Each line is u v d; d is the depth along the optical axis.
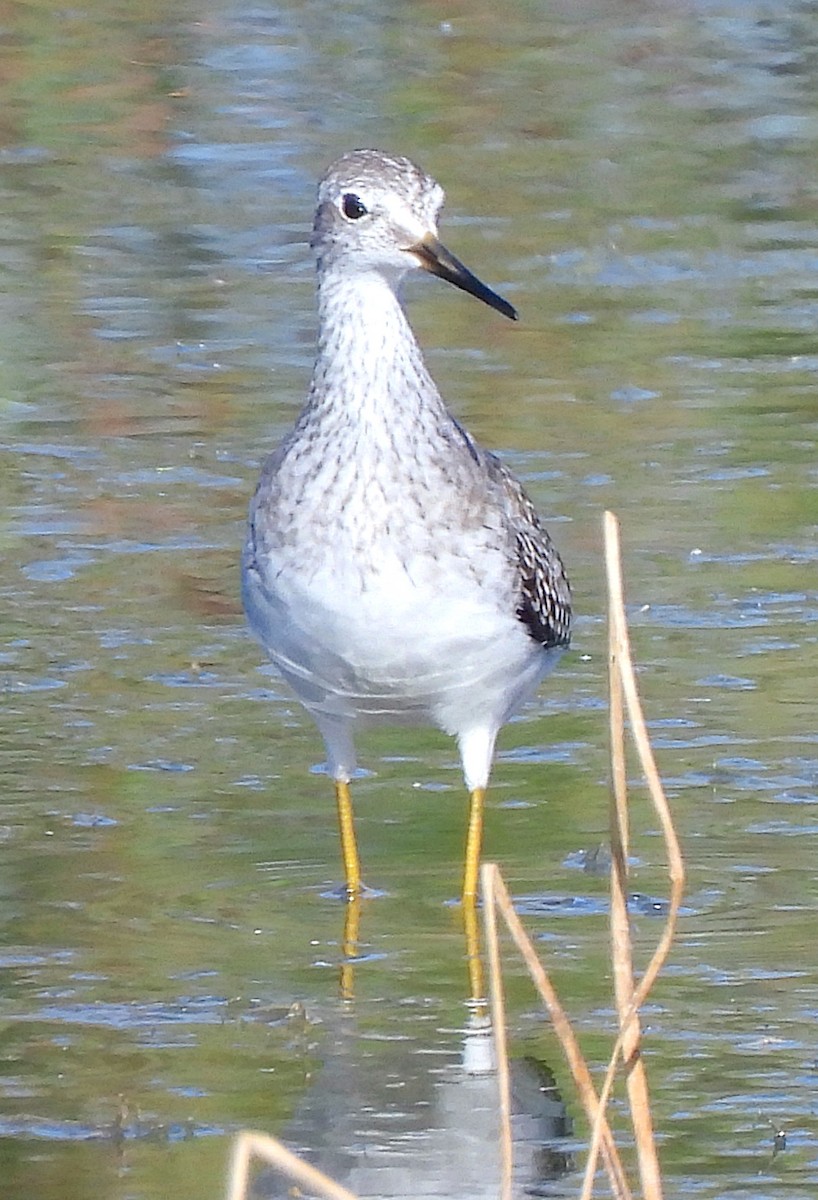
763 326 20.89
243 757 13.45
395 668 11.45
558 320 21.11
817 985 10.61
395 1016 10.45
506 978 10.80
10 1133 9.39
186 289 21.89
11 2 30.53
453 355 20.22
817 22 30.20
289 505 11.33
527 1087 9.73
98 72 28.03
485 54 29.05
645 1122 8.38
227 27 29.86
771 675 14.31
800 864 11.91
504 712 11.95
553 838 12.33
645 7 30.89
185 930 11.40
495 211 24.11
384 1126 9.41
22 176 25.09
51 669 14.64
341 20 30.25
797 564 16.08
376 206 11.43
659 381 19.56
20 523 16.94
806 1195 8.77
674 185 24.89
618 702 8.82
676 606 15.40
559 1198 8.84
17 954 11.10
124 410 19.09
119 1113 9.53
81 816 12.63
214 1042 10.20
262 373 19.86
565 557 16.11
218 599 15.73
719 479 17.50
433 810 12.76
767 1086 9.66
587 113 27.08
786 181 24.98
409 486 11.23
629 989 8.68
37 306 21.44
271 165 25.22
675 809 12.57
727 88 27.94
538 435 18.36
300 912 11.59
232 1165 7.54
